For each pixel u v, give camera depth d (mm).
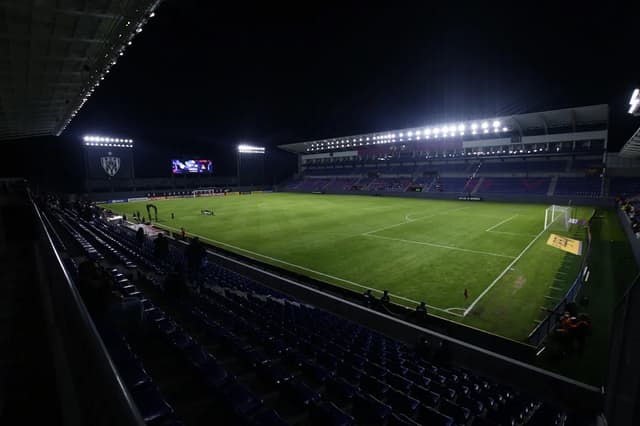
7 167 59875
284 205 45656
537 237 23172
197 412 4355
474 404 5664
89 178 54156
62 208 34344
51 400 3596
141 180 61625
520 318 11430
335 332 8898
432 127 49469
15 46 12047
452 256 18766
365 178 68062
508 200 45469
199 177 71375
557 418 5488
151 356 5719
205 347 6688
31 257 10711
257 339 7227
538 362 8930
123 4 10664
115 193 55188
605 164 43188
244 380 5598
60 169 61781
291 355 6352
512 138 49281
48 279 7113
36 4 9742
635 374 3865
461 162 58688
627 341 4184
